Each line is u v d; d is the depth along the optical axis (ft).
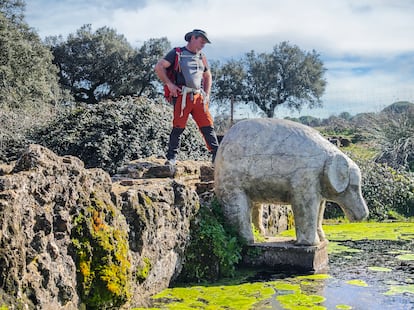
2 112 40.75
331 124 80.53
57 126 35.42
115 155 32.76
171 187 16.63
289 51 136.46
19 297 10.52
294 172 18.40
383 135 55.77
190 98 21.68
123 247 13.50
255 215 21.17
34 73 76.79
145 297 14.83
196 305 14.30
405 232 28.58
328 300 15.01
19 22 86.48
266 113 138.92
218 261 17.52
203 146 36.83
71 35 122.11
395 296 15.47
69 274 12.07
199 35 21.42
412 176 41.57
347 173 18.58
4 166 12.92
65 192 12.38
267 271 18.63
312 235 18.66
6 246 10.32
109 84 123.65
